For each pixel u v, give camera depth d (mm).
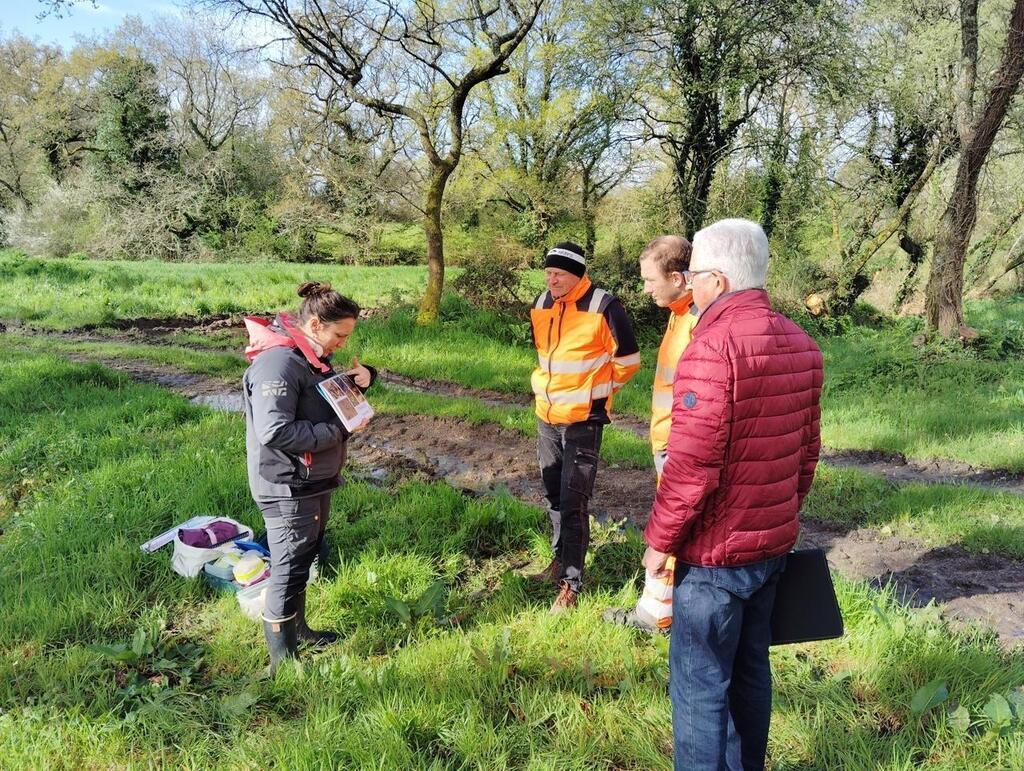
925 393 9594
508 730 2975
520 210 22922
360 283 22547
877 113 19016
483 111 23688
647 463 6582
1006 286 25719
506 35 12859
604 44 16688
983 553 4816
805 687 3242
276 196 37625
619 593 4066
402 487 5680
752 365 2232
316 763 2744
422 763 2771
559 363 3863
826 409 8961
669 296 3449
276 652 3395
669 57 16266
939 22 16156
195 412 7812
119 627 3797
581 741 2912
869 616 3754
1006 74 12219
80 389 8609
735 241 2348
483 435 7543
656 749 2902
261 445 3225
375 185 24750
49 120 40656
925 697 3000
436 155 13312
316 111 25203
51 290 17109
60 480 5719
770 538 2332
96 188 36812
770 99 16688
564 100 20328
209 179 37312
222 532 4344
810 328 17547
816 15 15023
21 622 3689
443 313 14219
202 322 15266
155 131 37938
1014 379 10055
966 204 12812
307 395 3281
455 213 23234
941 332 12906
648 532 2373
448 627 3834
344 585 4070
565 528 3939
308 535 3334
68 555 4480
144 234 36031
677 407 2297
